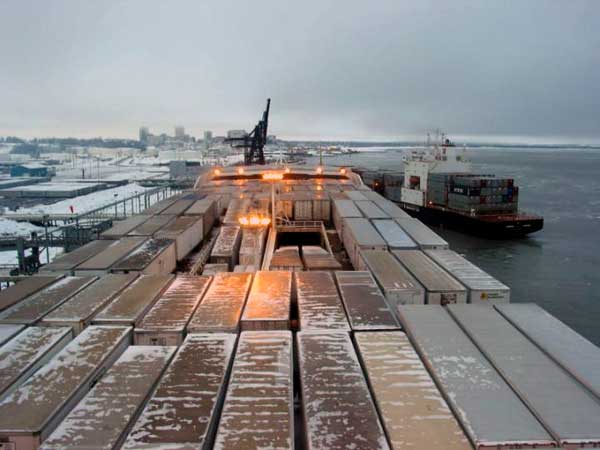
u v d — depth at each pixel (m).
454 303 21.56
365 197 49.47
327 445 10.60
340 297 20.39
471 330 16.86
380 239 31.05
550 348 15.27
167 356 15.07
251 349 15.46
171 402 12.15
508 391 12.92
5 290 21.09
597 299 49.78
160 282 22.48
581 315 45.56
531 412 11.91
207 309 18.78
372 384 13.27
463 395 12.69
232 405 12.10
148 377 13.62
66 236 58.75
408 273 24.05
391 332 16.80
